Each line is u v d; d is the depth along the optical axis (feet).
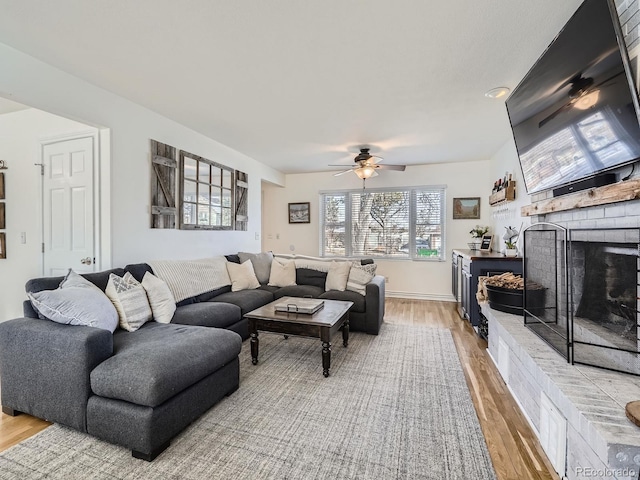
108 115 8.80
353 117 10.68
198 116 10.65
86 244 9.23
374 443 5.57
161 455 5.25
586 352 5.54
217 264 12.16
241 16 5.65
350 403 6.88
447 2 5.28
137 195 9.72
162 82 8.23
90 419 5.45
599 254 5.45
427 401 6.95
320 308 9.62
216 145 13.57
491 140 13.34
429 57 6.96
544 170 7.22
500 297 9.01
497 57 6.96
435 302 17.47
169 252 10.98
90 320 6.15
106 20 5.80
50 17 5.72
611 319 5.21
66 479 4.72
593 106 5.14
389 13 5.54
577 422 4.11
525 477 4.79
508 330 7.50
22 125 10.37
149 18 5.73
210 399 6.47
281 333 8.63
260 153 15.60
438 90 8.60
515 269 11.69
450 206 17.81
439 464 5.07
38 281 6.93
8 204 10.69
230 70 7.59
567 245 5.78
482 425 6.10
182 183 11.49
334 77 7.89
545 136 6.88
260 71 7.62
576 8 5.39
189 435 5.79
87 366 5.50
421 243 18.54
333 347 10.34
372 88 8.50
